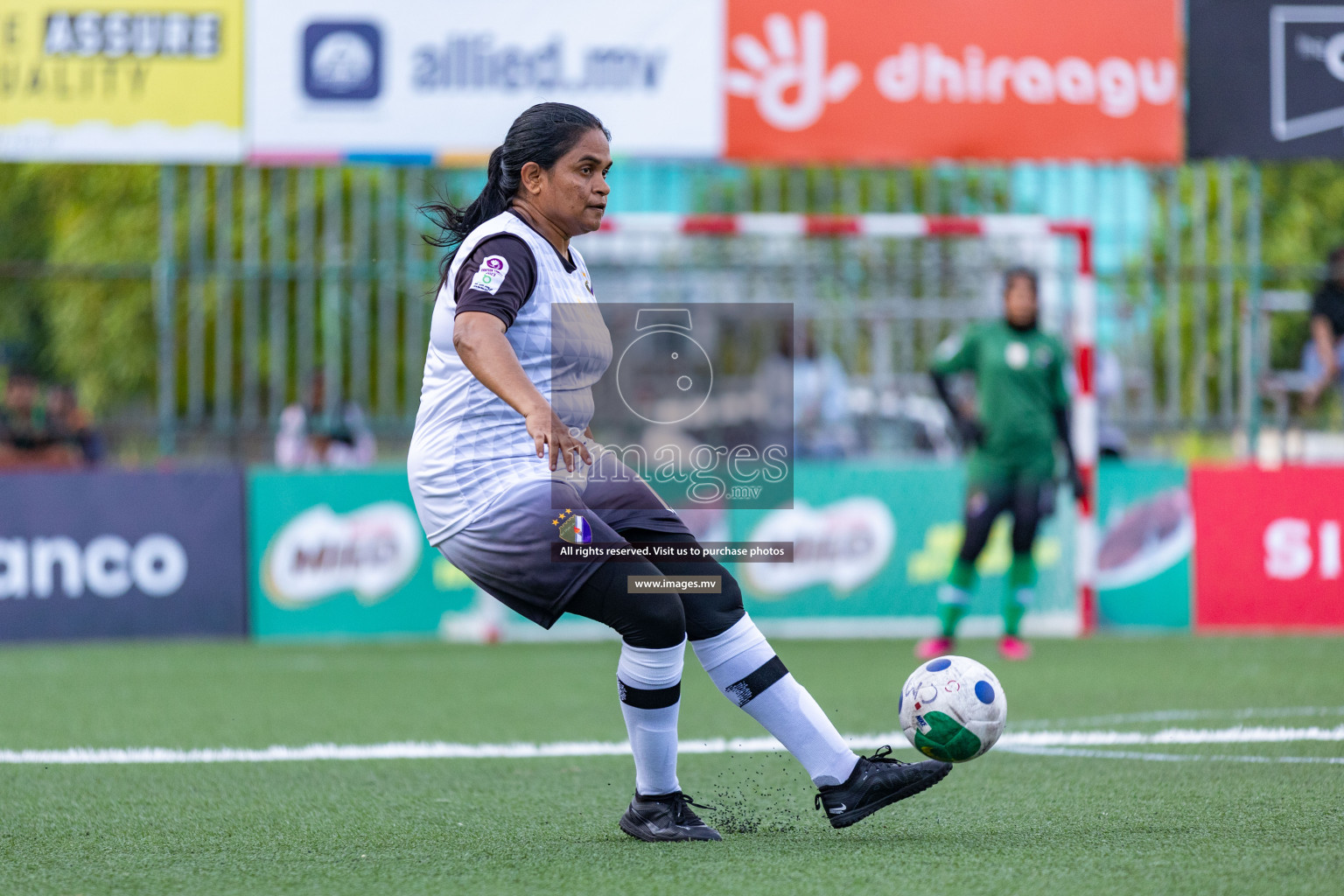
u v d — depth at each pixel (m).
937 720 13.16
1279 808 14.46
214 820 14.84
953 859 12.23
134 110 34.25
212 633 36.28
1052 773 16.94
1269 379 38.09
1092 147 34.84
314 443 37.75
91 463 42.16
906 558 36.66
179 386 41.50
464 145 34.44
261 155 34.38
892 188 39.62
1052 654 31.45
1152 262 37.06
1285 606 36.34
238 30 34.34
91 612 35.88
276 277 37.00
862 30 34.56
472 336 11.77
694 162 34.66
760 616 36.38
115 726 22.25
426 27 34.31
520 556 12.49
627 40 34.41
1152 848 12.54
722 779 17.17
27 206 60.28
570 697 25.56
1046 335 31.25
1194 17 34.88
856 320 37.34
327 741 20.64
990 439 30.97
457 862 12.54
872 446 37.69
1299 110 35.00
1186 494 36.59
